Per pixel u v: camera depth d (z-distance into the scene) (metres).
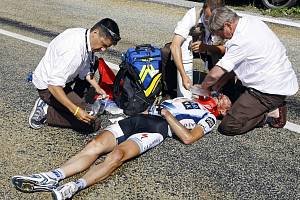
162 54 5.51
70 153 4.70
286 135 5.07
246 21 4.71
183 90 5.41
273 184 4.27
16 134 5.03
